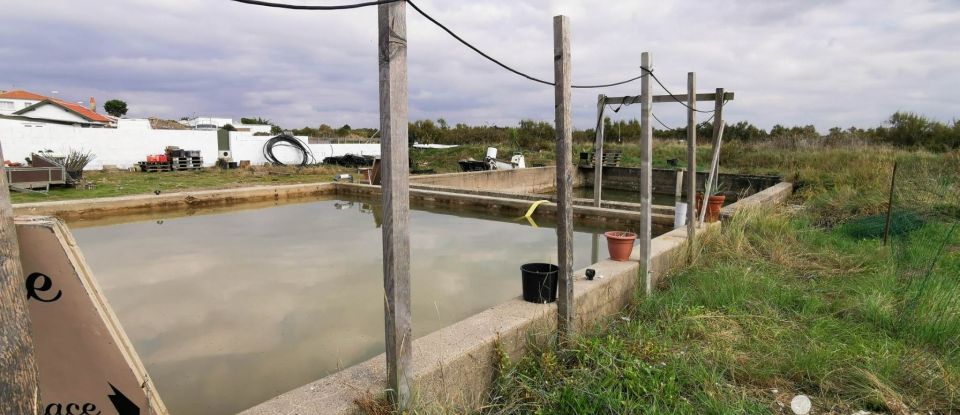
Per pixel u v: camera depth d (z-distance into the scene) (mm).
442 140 33250
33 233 1666
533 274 3625
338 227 9398
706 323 3676
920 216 6789
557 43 3205
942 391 2762
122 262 6730
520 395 2867
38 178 11055
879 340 3324
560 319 3541
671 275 5305
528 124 32625
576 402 2607
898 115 23438
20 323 1273
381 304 5184
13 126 14523
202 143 18969
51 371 1827
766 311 3857
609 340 3293
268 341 4277
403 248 2262
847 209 8242
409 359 2365
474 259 7016
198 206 11406
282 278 6062
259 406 2254
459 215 11102
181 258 6969
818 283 4699
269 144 20359
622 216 9523
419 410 2422
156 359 3939
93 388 1871
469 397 2889
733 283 4387
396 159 2156
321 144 22141
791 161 17703
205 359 3947
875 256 5336
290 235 8617
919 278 4461
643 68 4418
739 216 6879
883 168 11133
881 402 2703
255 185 13547
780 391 2883
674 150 23469
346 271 6367
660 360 3109
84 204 9688
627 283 4578
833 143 21109
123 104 46719
